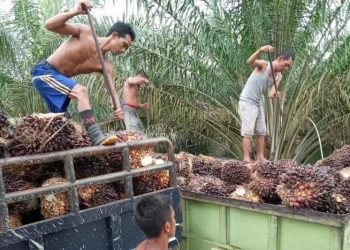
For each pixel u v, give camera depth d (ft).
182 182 12.31
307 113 20.61
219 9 21.21
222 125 23.29
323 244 8.50
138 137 9.56
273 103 20.97
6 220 6.20
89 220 7.29
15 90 25.31
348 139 22.15
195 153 26.00
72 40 10.90
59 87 9.96
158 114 22.27
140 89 21.40
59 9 28.66
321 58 20.33
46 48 22.95
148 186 9.05
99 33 19.45
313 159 24.25
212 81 22.38
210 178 12.23
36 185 7.97
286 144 21.91
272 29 20.48
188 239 11.45
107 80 10.80
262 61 17.28
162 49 20.81
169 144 9.21
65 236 6.97
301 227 8.89
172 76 21.50
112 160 8.68
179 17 20.61
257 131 18.24
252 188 10.65
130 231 8.06
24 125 7.38
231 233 10.37
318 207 8.74
